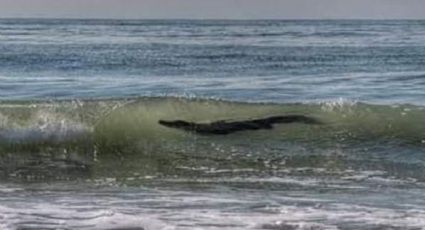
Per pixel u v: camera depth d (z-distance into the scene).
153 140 25.53
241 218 15.97
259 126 26.41
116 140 25.53
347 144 25.64
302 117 27.08
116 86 48.84
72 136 25.44
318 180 20.95
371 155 24.61
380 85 49.22
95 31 187.00
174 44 122.50
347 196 18.66
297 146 25.38
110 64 74.88
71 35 156.75
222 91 45.62
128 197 18.50
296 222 15.63
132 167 23.16
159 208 17.09
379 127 26.50
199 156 24.47
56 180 21.12
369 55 93.88
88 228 15.03
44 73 60.72
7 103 26.77
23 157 24.47
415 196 18.69
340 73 62.34
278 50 106.31
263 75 60.19
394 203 17.77
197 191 19.36
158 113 26.55
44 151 24.98
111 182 20.80
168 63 77.62
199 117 26.73
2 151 24.70
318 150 25.08
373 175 21.72
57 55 88.88
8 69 65.56
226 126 26.34
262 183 20.50
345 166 23.02
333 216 16.23
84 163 23.81
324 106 27.78
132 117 26.14
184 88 47.91
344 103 27.75
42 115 25.62
